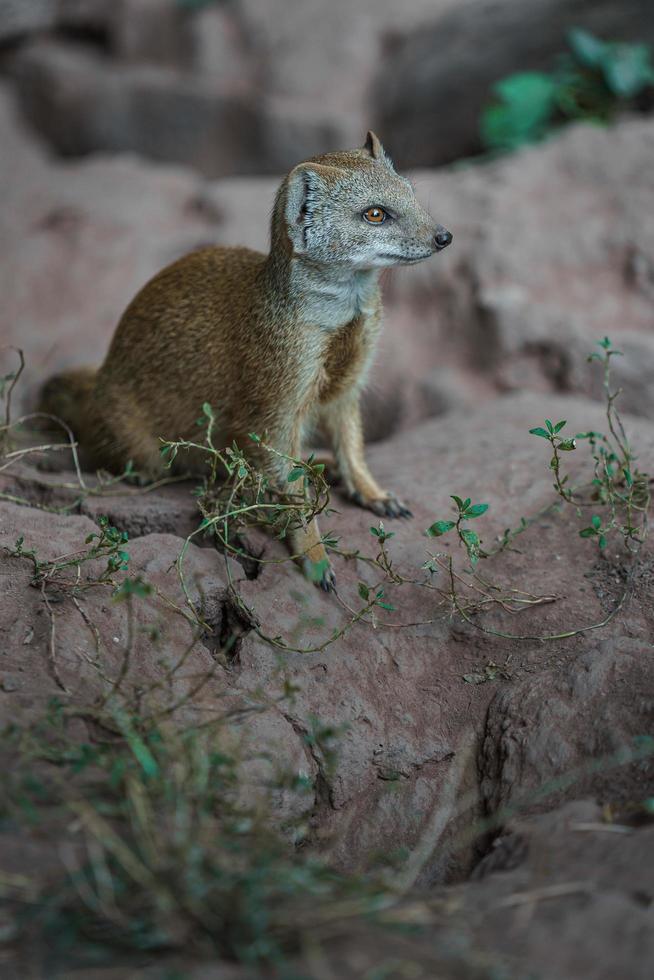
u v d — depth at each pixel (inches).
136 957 184.4
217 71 858.8
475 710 300.2
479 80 753.0
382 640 313.1
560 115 684.1
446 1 842.8
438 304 561.3
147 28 890.1
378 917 195.9
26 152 853.8
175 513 349.7
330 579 323.0
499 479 376.5
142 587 250.8
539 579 327.9
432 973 183.5
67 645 273.6
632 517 338.3
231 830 216.8
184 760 231.6
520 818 252.4
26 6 885.2
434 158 761.0
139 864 199.2
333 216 322.7
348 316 336.5
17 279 656.4
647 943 189.8
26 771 224.4
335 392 353.7
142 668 276.2
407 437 438.6
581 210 569.6
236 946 185.5
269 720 276.7
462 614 312.3
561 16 734.5
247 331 340.5
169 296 369.4
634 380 495.8
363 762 287.0
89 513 348.5
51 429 426.9
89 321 629.3
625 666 281.3
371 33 838.5
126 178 727.7
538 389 521.0
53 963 182.7
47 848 206.7
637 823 235.8
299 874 201.0
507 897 206.1
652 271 539.2
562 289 549.3
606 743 265.0
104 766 226.1
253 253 371.6
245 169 834.8
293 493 326.3
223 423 358.9
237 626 310.7
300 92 828.0
